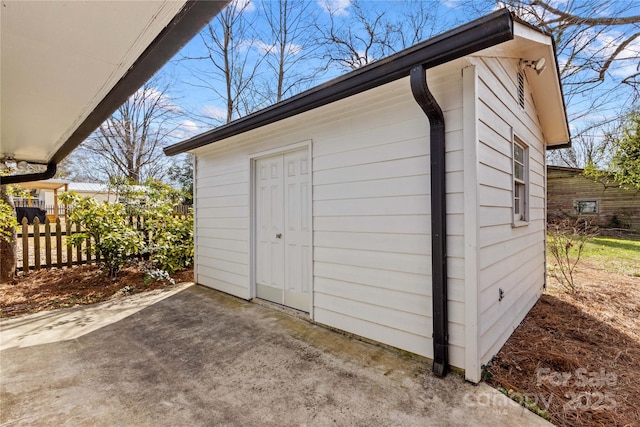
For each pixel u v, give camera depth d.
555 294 4.65
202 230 5.34
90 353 2.78
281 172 3.99
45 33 1.37
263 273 4.29
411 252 2.65
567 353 2.70
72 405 2.02
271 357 2.68
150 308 4.06
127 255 5.46
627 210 11.30
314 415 1.92
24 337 3.13
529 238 3.93
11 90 1.99
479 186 2.30
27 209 12.50
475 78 2.28
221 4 1.22
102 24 1.31
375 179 2.89
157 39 1.43
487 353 2.46
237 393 2.16
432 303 2.43
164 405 2.03
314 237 3.46
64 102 2.21
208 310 3.97
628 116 8.97
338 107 3.12
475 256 2.24
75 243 5.41
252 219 4.38
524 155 3.88
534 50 3.13
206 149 5.05
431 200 2.38
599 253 7.78
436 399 2.06
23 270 5.46
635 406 2.00
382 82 2.34
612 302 4.20
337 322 3.24
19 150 3.82
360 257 3.02
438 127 2.34
